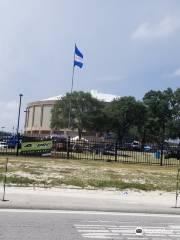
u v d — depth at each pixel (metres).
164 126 108.62
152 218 12.02
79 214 12.01
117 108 101.88
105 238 9.09
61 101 96.31
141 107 103.06
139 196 15.82
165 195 16.48
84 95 95.44
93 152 39.78
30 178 18.06
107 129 100.31
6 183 16.66
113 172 22.50
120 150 48.81
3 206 12.31
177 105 109.50
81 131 96.06
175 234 9.84
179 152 41.84
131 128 104.44
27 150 32.31
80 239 8.85
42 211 12.17
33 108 143.12
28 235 8.86
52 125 97.25
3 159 26.75
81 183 17.80
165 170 26.56
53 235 9.02
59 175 19.59
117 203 13.62
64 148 40.56
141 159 39.69
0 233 8.91
